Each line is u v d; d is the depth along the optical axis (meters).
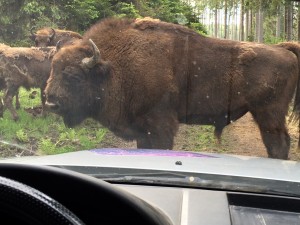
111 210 1.48
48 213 1.16
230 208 2.25
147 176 2.75
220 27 22.86
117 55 6.80
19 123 9.55
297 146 7.41
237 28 23.77
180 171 2.85
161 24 6.97
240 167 3.09
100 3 17.08
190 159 3.35
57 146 8.43
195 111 6.91
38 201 1.17
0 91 10.49
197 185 2.59
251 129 8.89
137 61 6.73
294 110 7.20
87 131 9.20
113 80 6.78
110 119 6.96
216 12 22.30
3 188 1.18
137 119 6.84
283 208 2.32
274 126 6.96
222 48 6.92
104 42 6.89
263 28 20.28
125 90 6.79
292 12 17.02
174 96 6.79
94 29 7.11
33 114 10.50
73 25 17.55
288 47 7.11
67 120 7.09
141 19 7.08
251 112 7.01
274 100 6.93
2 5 17.25
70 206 1.47
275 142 6.96
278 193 2.49
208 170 2.91
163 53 6.77
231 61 6.87
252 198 2.40
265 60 6.89
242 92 6.87
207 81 6.84
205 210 2.11
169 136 6.77
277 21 19.70
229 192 2.47
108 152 3.66
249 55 6.84
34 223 1.16
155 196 2.33
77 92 6.80
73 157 3.32
